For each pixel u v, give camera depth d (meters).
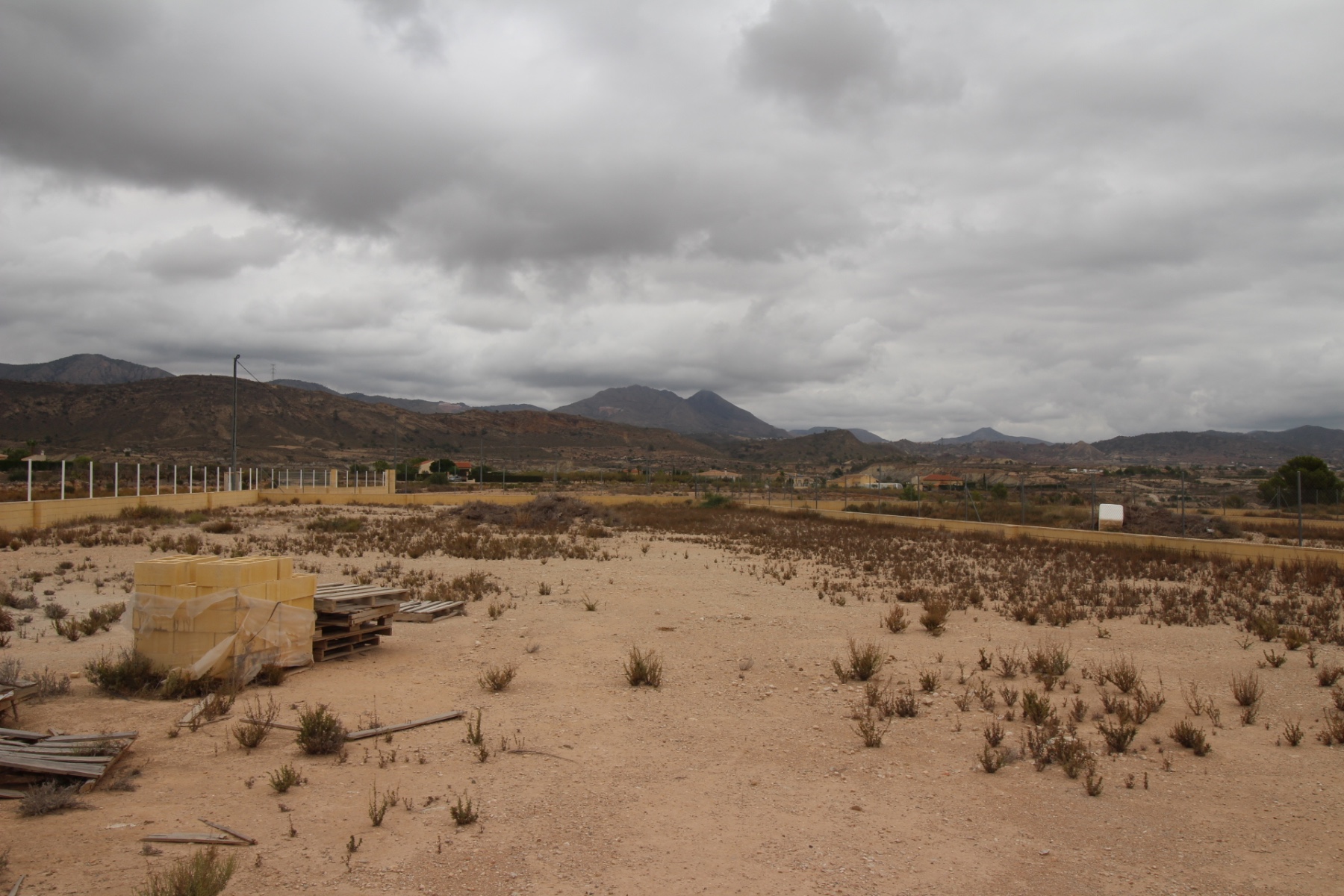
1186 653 11.88
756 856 5.29
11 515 27.30
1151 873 5.12
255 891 4.59
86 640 11.38
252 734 7.20
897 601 16.73
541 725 8.15
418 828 5.56
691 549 28.28
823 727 8.28
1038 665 10.55
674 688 9.74
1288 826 5.87
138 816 5.62
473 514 38.91
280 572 9.98
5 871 4.68
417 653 11.27
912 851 5.40
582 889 4.77
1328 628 13.45
